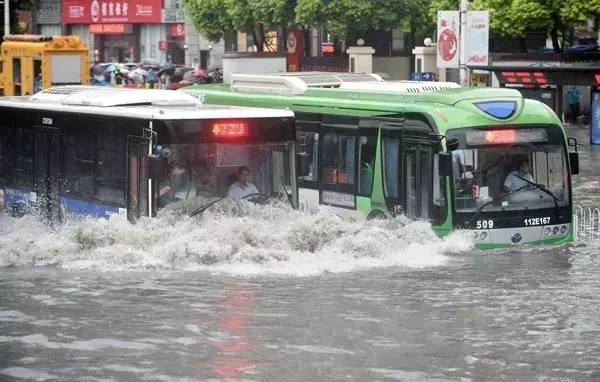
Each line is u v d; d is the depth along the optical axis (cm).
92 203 3953
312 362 2416
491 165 4038
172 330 2700
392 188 4250
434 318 2878
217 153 3659
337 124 4531
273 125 3738
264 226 3703
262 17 13575
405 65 14050
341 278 3434
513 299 3148
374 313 2927
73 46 8406
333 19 12769
